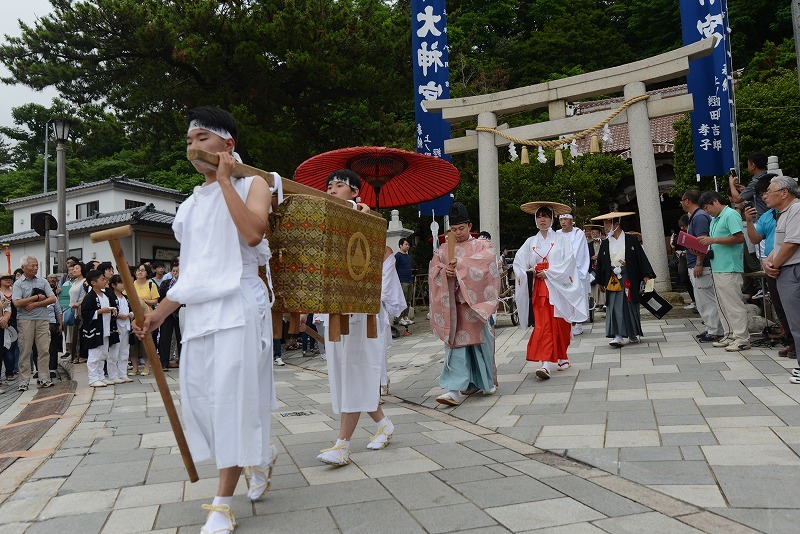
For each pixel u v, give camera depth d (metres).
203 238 2.69
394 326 12.43
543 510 2.72
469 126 20.67
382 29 15.34
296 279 2.93
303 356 10.73
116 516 2.88
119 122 15.41
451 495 2.97
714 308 7.54
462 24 29.34
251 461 2.57
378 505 2.86
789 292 5.03
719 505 2.69
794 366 5.64
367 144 16.44
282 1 14.05
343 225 3.13
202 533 2.51
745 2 25.17
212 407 2.60
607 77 10.77
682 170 15.79
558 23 28.55
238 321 2.60
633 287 7.80
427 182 5.89
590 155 18.88
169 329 9.77
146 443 4.50
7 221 35.31
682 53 10.03
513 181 18.45
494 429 4.53
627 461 3.43
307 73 14.15
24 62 14.63
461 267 5.56
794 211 4.98
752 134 15.30
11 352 9.45
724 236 6.76
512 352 8.57
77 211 25.91
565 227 8.13
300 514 2.78
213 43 13.18
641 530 2.47
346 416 3.67
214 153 2.64
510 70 28.05
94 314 8.12
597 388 5.56
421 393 6.37
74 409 6.32
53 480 3.56
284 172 15.55
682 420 4.18
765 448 3.41
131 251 21.02
